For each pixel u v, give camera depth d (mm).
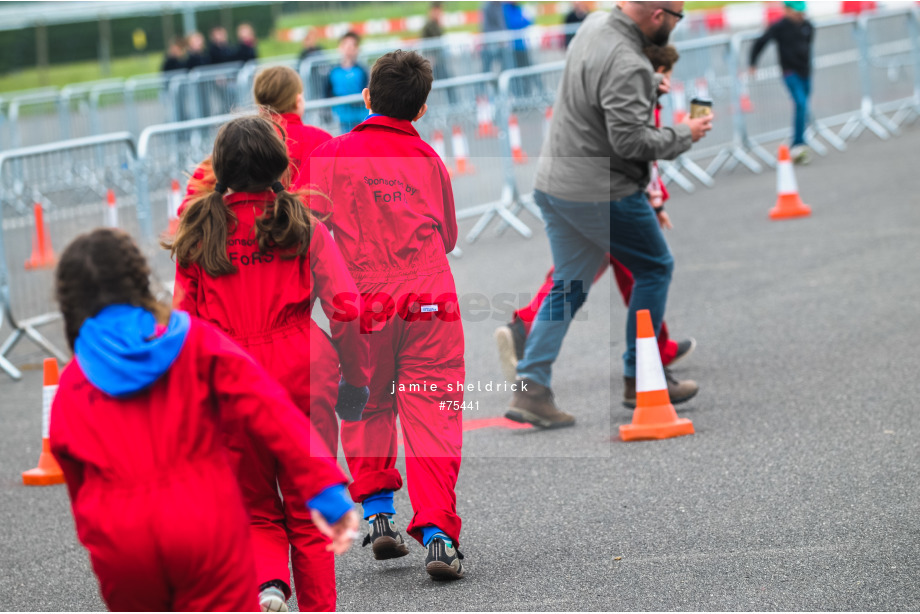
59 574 9781
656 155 12211
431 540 8812
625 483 10953
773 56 34281
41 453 13672
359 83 29016
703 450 11672
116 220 24188
